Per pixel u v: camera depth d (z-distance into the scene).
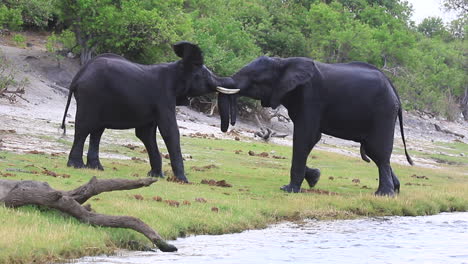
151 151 31.44
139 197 23.78
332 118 31.48
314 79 31.14
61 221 18.83
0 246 16.44
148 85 30.34
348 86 31.41
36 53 69.94
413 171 49.50
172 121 30.67
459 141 101.06
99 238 18.31
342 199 29.30
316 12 106.00
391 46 105.81
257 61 31.62
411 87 112.31
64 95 62.16
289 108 31.95
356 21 110.25
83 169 29.94
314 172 33.00
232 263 18.02
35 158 32.22
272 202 27.53
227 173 36.06
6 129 42.75
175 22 72.50
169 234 20.94
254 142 58.22
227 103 31.75
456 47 155.50
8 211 18.66
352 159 52.81
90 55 68.12
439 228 25.61
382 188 31.95
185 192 26.53
